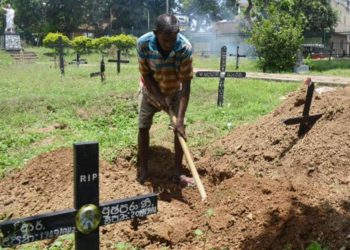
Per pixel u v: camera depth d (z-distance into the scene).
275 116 6.14
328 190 4.36
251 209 3.98
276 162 5.13
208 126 7.73
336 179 4.59
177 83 4.93
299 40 23.11
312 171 4.79
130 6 55.53
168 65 4.73
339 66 24.58
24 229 2.54
